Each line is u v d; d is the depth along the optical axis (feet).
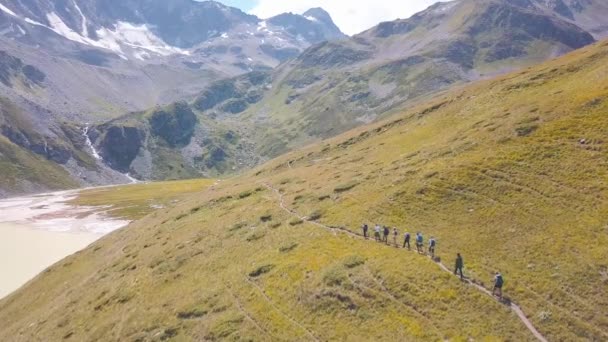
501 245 145.59
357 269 148.97
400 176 214.07
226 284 168.45
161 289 187.11
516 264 136.05
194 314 155.22
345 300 136.15
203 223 258.16
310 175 298.15
